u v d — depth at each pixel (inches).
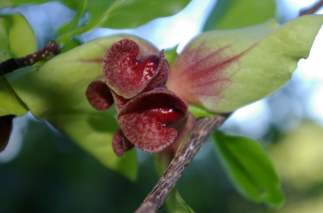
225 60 8.3
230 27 10.2
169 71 8.4
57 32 8.5
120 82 7.8
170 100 7.8
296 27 7.8
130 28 8.5
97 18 8.4
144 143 7.8
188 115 8.3
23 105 8.2
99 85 8.0
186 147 8.0
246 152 10.0
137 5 8.4
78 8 8.6
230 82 8.2
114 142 8.1
